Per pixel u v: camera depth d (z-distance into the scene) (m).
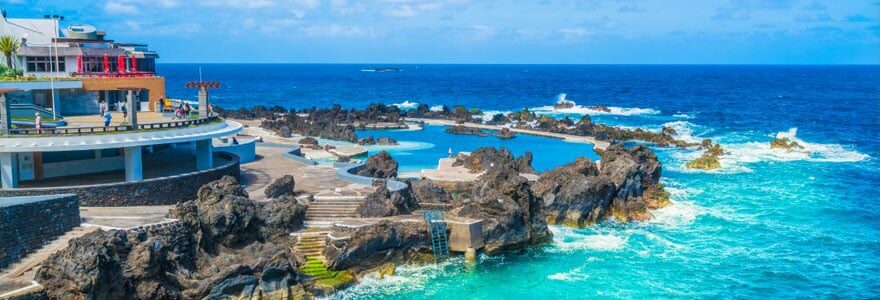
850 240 56.25
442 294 43.19
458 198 60.41
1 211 35.38
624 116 154.88
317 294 41.44
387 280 44.81
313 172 63.75
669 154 98.50
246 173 63.25
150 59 76.75
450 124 135.62
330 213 49.84
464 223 48.25
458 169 76.00
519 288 44.66
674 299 43.66
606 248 52.75
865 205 67.62
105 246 35.38
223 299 38.56
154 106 67.94
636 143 108.88
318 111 143.50
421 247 47.66
